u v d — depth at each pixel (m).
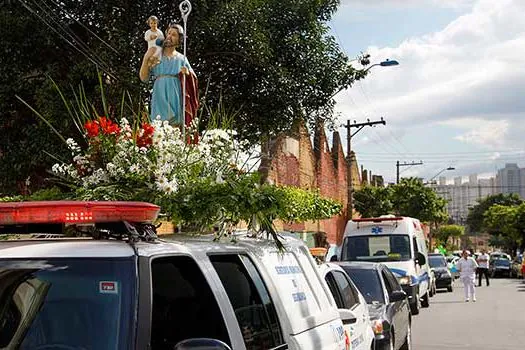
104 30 15.55
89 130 6.05
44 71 15.38
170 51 9.83
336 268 9.28
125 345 3.54
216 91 16.67
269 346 4.83
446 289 35.28
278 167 30.67
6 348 3.72
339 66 17.91
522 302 27.19
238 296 4.70
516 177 177.25
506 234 88.19
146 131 5.90
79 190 5.63
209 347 3.59
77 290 3.73
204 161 5.98
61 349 3.61
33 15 14.73
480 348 14.65
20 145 14.52
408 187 55.22
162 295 4.25
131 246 3.88
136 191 5.45
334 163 46.62
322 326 5.94
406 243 21.42
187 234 5.10
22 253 3.89
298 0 17.27
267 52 15.90
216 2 15.45
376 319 10.77
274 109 17.12
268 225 5.33
